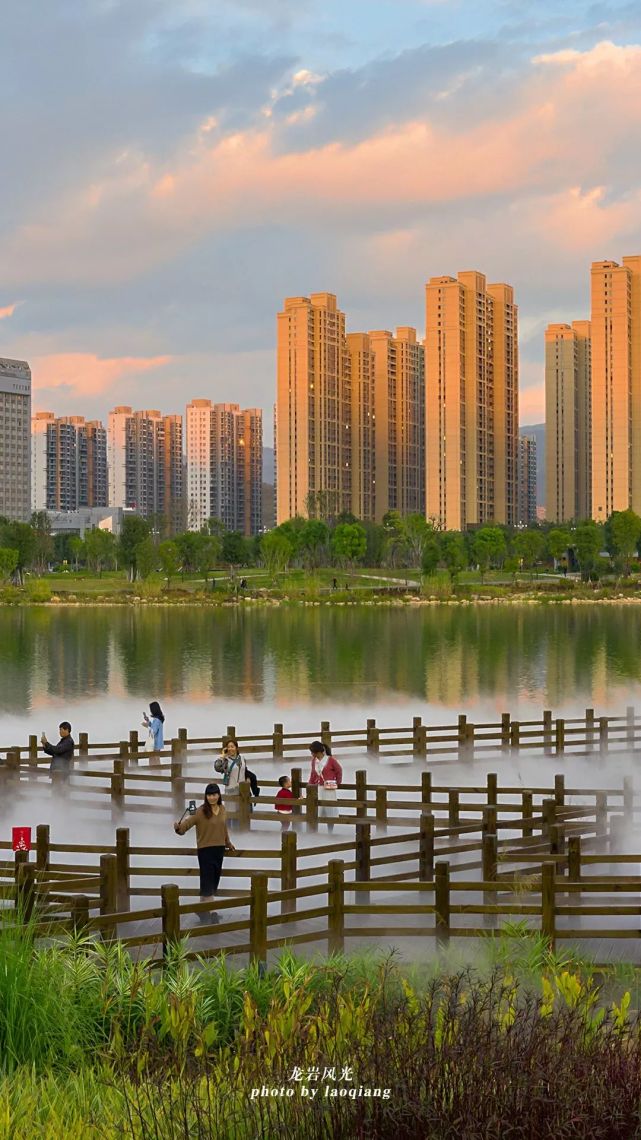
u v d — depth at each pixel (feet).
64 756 87.25
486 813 63.72
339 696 202.90
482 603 552.82
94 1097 28.07
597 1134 21.74
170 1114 24.18
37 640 335.88
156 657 282.56
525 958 44.01
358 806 71.87
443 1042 24.17
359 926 54.03
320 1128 22.65
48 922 41.86
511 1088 22.53
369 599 561.43
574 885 46.91
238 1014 37.19
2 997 34.19
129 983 37.45
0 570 609.01
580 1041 25.57
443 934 46.98
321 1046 26.61
